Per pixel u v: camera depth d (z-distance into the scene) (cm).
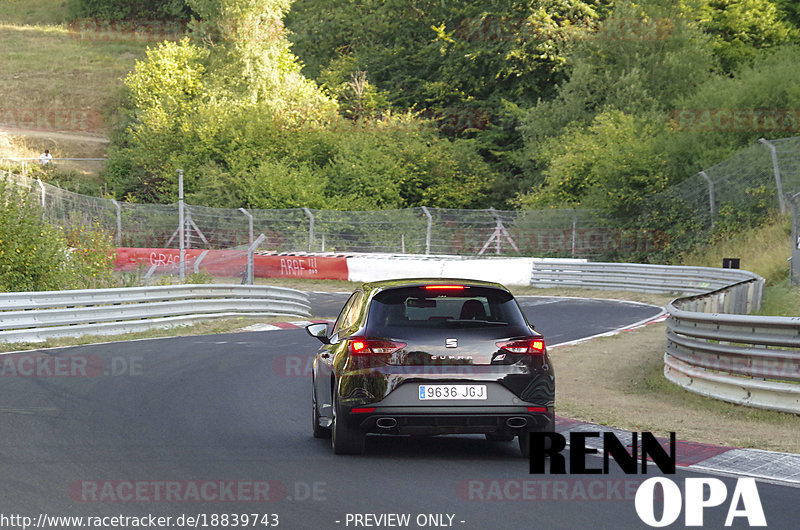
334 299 5572
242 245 7000
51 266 3884
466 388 1332
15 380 2181
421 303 1426
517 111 10125
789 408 1806
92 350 2867
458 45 11019
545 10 10600
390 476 1259
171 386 2162
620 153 7175
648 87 9194
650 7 9650
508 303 1416
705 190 6644
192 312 3850
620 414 1869
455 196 9312
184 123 9381
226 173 8762
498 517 1045
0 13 18088
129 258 6706
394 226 7225
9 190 3897
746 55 9762
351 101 10544
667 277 5456
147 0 16462
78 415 1734
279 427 1673
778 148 6356
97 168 10294
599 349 3175
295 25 12888
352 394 1342
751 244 5688
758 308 3694
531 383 1344
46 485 1180
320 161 9438
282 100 9806
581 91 9506
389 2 12175
